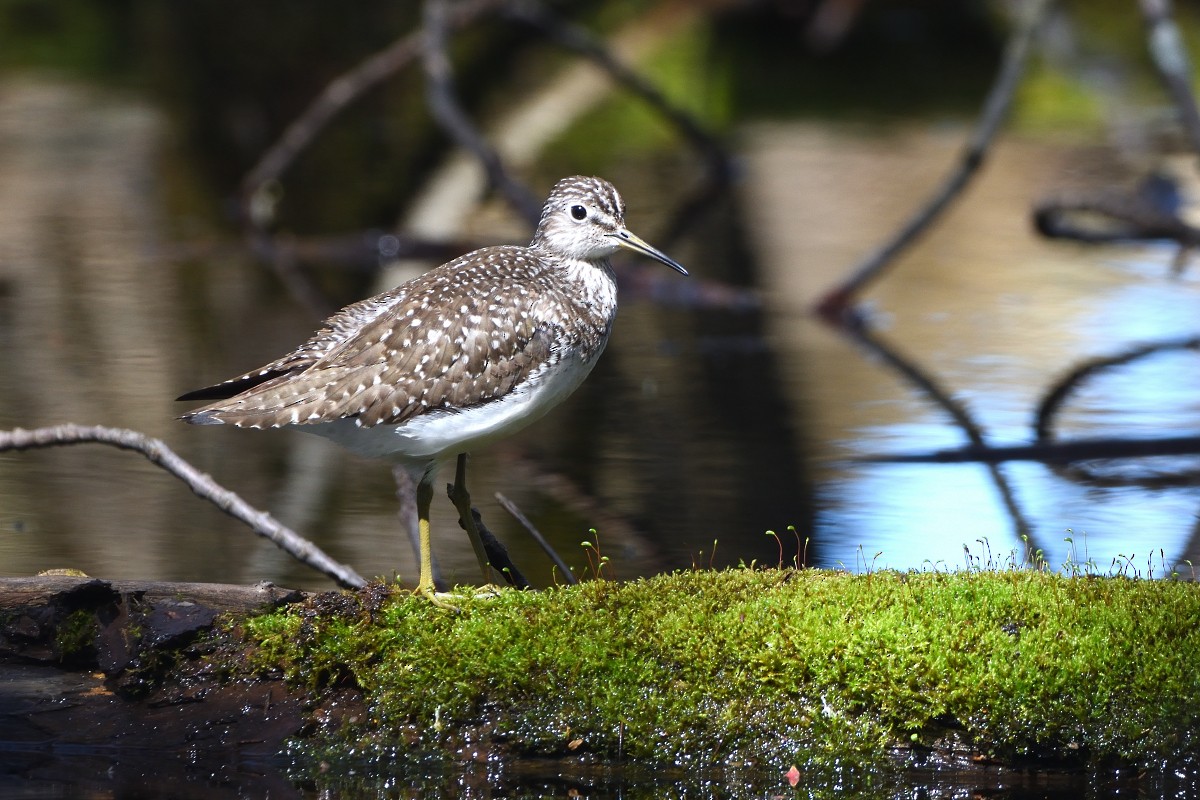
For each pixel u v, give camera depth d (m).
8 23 39.81
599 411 16.02
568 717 7.70
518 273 9.38
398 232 24.47
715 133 32.16
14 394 15.56
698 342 19.23
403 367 8.75
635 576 10.93
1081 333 19.41
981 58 40.75
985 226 25.67
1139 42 41.56
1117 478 13.52
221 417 8.53
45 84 34.16
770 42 40.44
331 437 8.98
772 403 16.27
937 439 14.80
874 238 24.94
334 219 25.34
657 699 7.68
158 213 25.28
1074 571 8.32
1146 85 36.41
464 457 9.27
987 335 19.44
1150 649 7.55
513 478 13.70
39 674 7.97
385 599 7.98
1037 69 38.97
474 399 8.91
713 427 15.35
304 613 7.88
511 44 38.00
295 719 7.86
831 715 7.62
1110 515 12.32
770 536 11.85
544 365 9.13
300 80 34.81
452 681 7.74
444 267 9.47
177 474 10.16
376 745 7.79
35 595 7.88
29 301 19.72
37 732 7.89
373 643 7.84
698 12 40.38
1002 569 9.05
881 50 41.53
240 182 27.50
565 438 15.00
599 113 34.19
